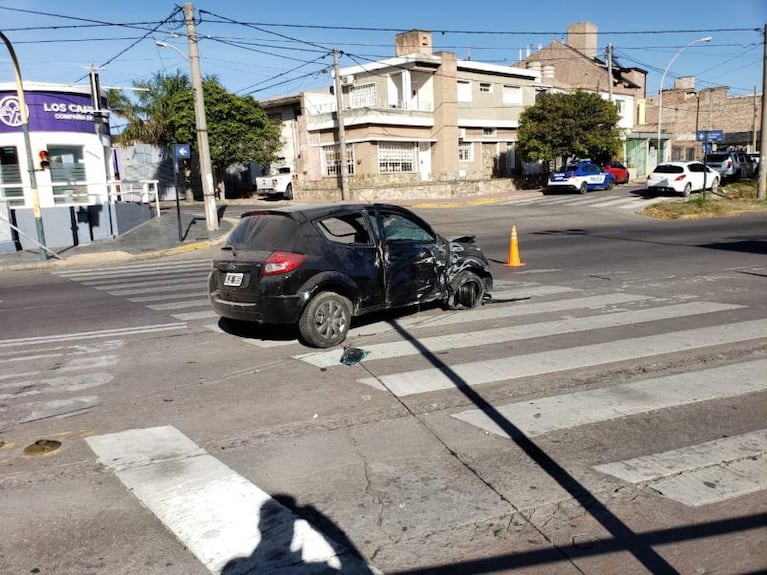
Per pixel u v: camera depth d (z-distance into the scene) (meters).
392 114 36.38
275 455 4.49
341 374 6.27
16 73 17.97
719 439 4.53
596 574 3.08
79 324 9.34
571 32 51.97
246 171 46.06
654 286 10.64
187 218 28.38
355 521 3.60
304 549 3.33
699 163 31.72
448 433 4.78
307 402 5.53
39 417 5.43
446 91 38.19
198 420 5.21
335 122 37.31
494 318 8.47
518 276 12.28
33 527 3.63
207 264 17.36
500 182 39.69
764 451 4.32
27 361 7.27
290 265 7.03
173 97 38.12
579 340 7.21
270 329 8.32
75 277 15.44
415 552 3.29
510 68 42.09
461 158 40.75
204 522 3.62
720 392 5.44
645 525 3.48
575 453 4.38
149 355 7.32
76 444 4.80
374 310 7.76
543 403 5.32
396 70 38.34
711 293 9.84
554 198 33.81
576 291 10.39
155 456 4.53
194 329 8.62
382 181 35.81
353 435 4.80
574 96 36.97
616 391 5.55
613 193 34.53
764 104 28.17
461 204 32.06
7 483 4.18
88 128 24.64
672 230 20.53
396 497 3.86
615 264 13.56
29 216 21.70
